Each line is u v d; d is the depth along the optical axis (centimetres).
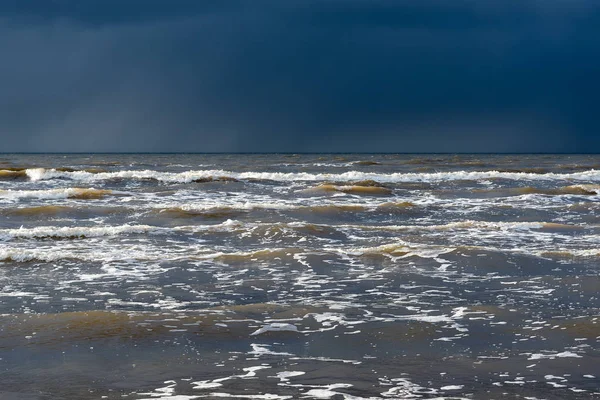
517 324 807
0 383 604
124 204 2008
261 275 1096
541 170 3584
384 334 765
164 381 612
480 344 729
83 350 699
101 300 929
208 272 1116
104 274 1095
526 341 739
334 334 764
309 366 656
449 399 571
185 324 796
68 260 1193
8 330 763
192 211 1812
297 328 788
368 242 1416
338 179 2902
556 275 1102
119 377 621
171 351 698
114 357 678
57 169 3138
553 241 1434
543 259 1216
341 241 1432
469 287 1019
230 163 4225
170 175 2780
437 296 960
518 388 598
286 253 1251
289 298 947
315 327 792
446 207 2002
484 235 1498
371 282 1050
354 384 607
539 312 866
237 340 739
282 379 618
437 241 1423
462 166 3922
